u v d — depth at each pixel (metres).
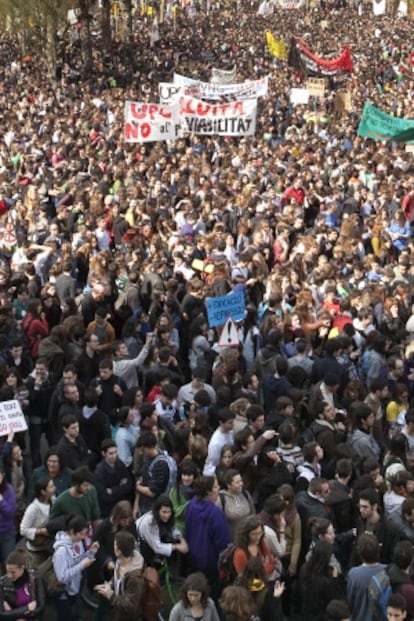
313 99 63.25
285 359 20.12
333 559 14.65
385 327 23.86
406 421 18.48
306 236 30.12
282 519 14.96
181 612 13.20
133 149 47.12
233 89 52.53
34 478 16.73
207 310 22.02
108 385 19.48
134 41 109.06
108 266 25.81
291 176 40.22
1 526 15.95
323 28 128.38
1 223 32.69
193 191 39.09
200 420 17.62
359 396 19.66
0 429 17.05
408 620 13.09
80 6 87.31
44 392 19.92
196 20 138.88
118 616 13.91
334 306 24.12
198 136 50.62
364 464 16.31
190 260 28.52
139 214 33.09
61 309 24.12
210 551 15.14
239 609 12.58
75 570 14.48
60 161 45.09
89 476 15.20
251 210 34.72
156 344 21.84
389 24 133.75
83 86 76.62
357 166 42.69
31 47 96.88
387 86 78.81
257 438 16.91
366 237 32.59
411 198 36.59
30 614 13.47
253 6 159.62
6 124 57.94
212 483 15.20
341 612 12.64
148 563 15.30
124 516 14.80
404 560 13.32
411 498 15.39
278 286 25.41
